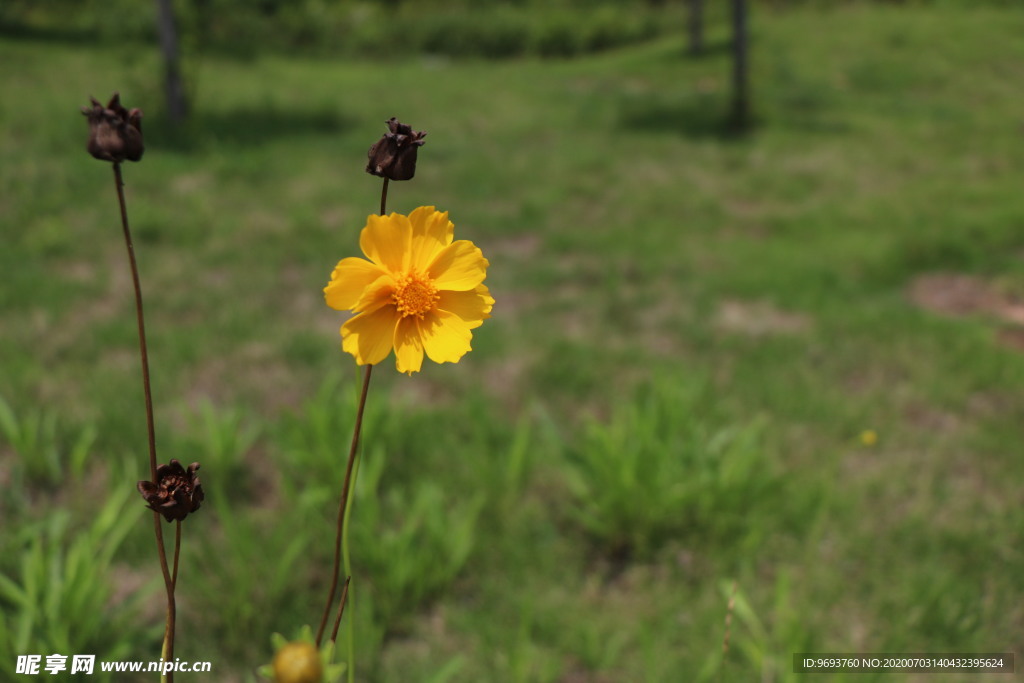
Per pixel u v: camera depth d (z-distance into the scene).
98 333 4.38
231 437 3.18
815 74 14.04
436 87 13.73
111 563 2.75
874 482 3.40
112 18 15.92
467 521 2.79
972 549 3.02
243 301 5.03
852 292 5.78
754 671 2.45
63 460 3.26
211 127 9.34
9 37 13.29
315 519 2.87
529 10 22.02
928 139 10.42
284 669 0.89
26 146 7.71
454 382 4.18
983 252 6.53
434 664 2.46
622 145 10.22
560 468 3.44
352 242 6.25
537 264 6.08
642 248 6.52
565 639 2.56
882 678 2.42
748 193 8.27
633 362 4.52
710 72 15.19
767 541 3.04
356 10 21.58
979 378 4.36
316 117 10.57
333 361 4.31
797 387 4.23
